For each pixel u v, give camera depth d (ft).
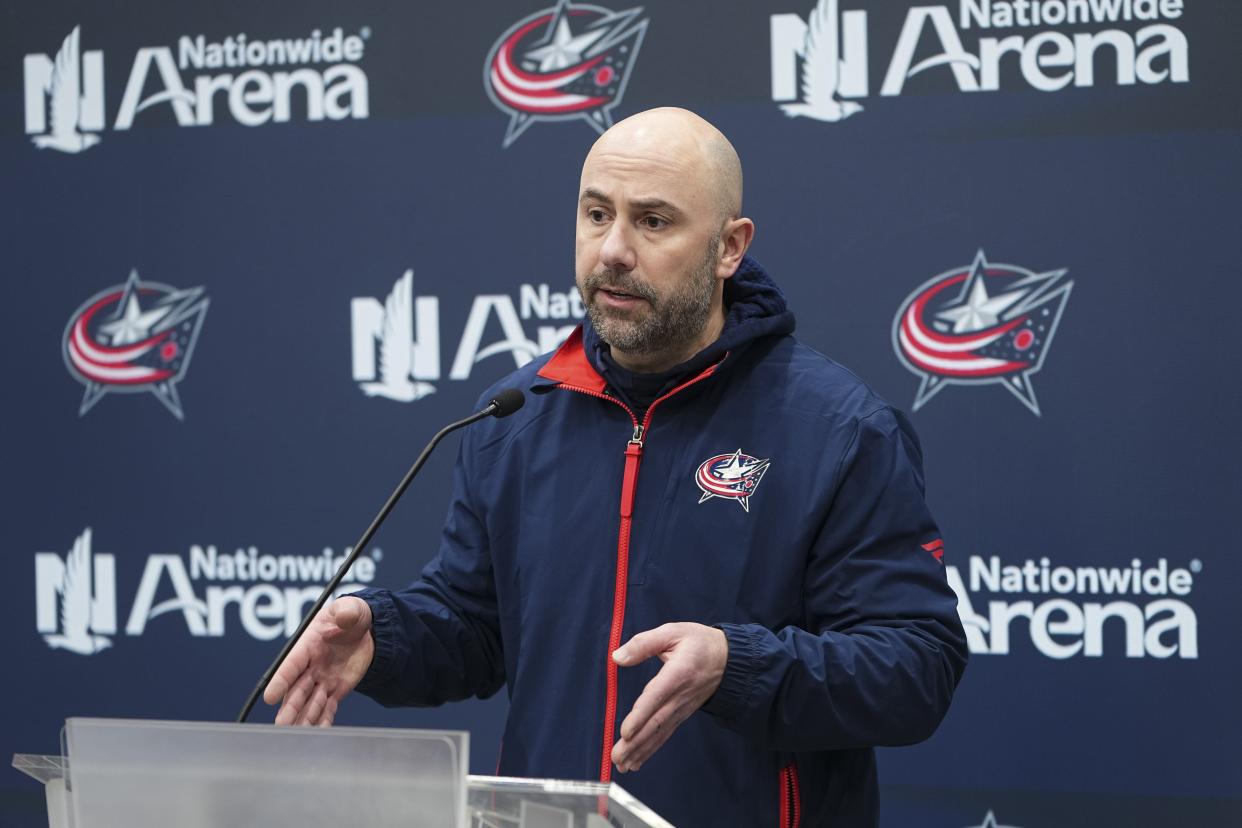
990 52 32.50
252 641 36.09
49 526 37.01
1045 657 32.45
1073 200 32.22
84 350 36.91
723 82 33.71
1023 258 32.40
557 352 22.65
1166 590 31.89
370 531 19.21
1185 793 31.83
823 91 33.24
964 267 32.63
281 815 12.78
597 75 34.42
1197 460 31.73
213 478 36.29
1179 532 31.81
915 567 20.01
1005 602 32.55
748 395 21.34
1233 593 31.60
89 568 36.81
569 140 34.63
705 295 20.56
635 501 21.09
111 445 36.78
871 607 19.75
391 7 35.42
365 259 35.60
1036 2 32.27
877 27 32.99
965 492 32.68
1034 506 32.40
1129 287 31.96
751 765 20.06
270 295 36.06
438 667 21.62
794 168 33.37
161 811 13.02
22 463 37.17
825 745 18.74
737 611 20.27
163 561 36.50
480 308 35.09
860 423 20.43
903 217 32.91
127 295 36.73
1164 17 31.78
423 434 35.35
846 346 33.14
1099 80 32.07
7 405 37.24
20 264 37.19
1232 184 31.55
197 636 36.32
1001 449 32.53
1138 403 31.96
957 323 32.68
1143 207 31.91
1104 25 32.01
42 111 37.04
